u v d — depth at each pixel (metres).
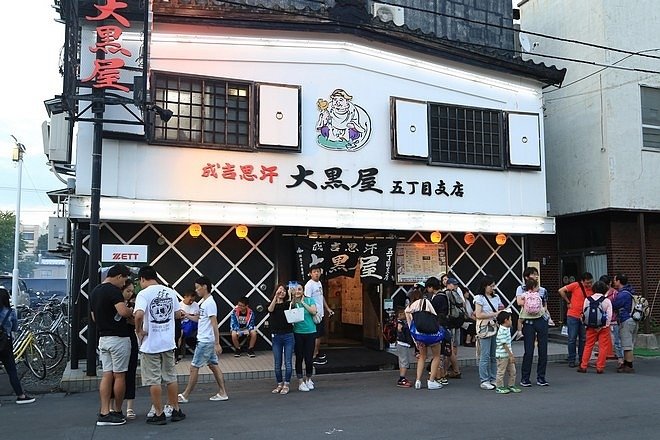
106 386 7.51
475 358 12.63
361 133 13.72
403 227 13.51
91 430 7.21
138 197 11.89
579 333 12.52
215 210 12.02
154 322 7.49
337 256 13.45
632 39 17.12
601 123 16.80
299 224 12.61
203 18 12.39
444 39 14.54
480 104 15.10
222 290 13.09
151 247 12.61
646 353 14.41
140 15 11.82
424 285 10.98
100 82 10.41
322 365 11.78
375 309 14.23
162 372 7.62
